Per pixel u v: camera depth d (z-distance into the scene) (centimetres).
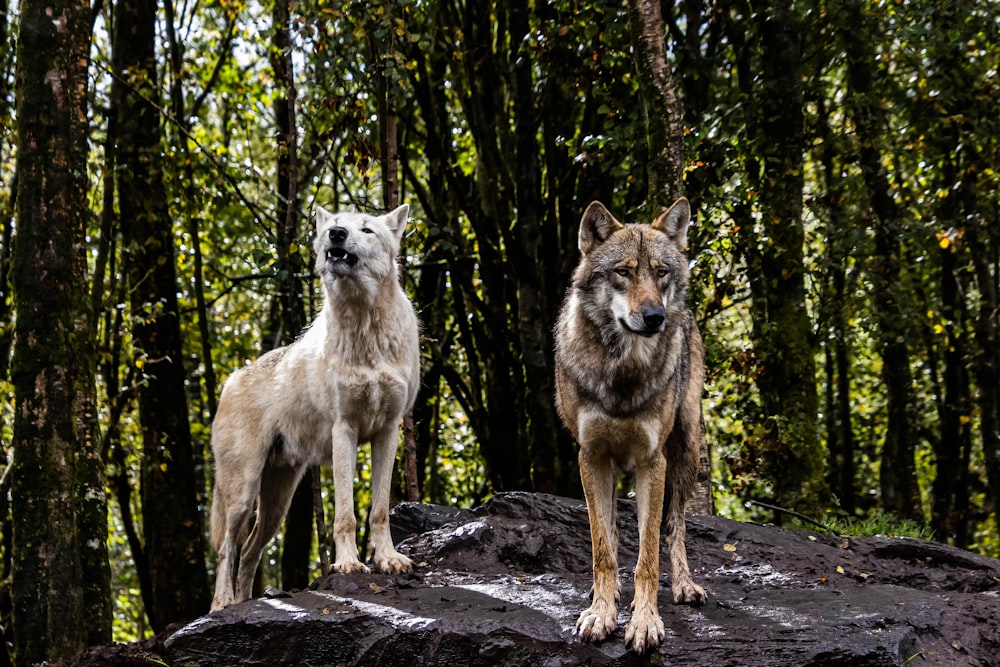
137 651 549
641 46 841
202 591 1149
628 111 1077
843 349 1434
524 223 1175
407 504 724
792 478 1050
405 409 630
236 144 1599
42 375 675
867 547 666
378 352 612
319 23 928
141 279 1156
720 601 528
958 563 649
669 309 498
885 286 1152
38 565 656
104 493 727
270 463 681
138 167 1147
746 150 1055
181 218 1352
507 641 482
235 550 670
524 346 1169
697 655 460
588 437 486
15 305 691
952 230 1138
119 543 1688
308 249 985
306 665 511
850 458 1552
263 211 1134
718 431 1326
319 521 945
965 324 1439
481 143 1236
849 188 1146
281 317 1303
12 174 1081
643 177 1091
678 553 536
